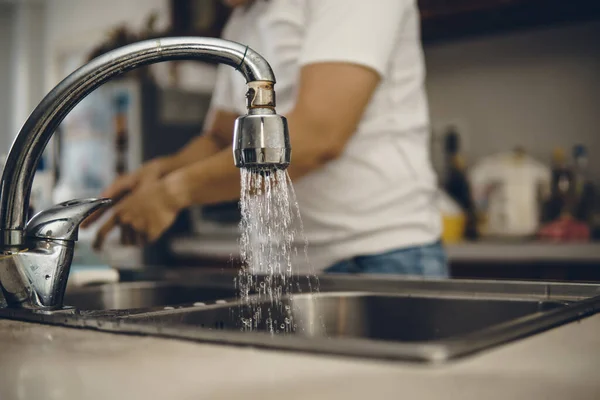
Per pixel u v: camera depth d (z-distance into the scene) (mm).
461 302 1007
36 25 4445
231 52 764
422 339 1036
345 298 1092
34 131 837
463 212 2641
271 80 749
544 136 2674
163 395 458
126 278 1398
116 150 3068
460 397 438
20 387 493
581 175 2559
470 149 2826
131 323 675
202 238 2902
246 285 1243
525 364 521
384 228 1438
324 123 1281
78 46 4105
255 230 1119
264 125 723
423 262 1454
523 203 2492
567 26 2615
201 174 1316
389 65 1427
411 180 1462
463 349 538
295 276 1186
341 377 485
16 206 853
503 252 2256
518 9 2354
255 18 1537
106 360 559
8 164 846
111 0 3850
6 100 4668
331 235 1459
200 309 928
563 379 484
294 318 1060
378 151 1438
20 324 758
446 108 2879
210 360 545
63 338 662
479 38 2795
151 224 1353
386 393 447
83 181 3180
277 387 466
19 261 850
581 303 768
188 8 3332
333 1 1301
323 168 1441
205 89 3238
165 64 3572
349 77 1278
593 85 2574
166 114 3086
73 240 882
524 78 2711
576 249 2176
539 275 2215
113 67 809
